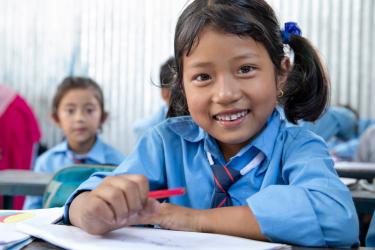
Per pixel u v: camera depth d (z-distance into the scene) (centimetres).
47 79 453
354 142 347
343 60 432
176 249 63
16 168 314
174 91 108
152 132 107
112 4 441
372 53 429
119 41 442
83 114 251
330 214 74
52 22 448
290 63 103
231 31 85
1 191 174
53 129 451
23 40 450
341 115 355
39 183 172
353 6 428
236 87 86
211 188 99
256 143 96
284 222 72
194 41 87
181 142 104
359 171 172
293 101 109
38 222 77
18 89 452
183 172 103
